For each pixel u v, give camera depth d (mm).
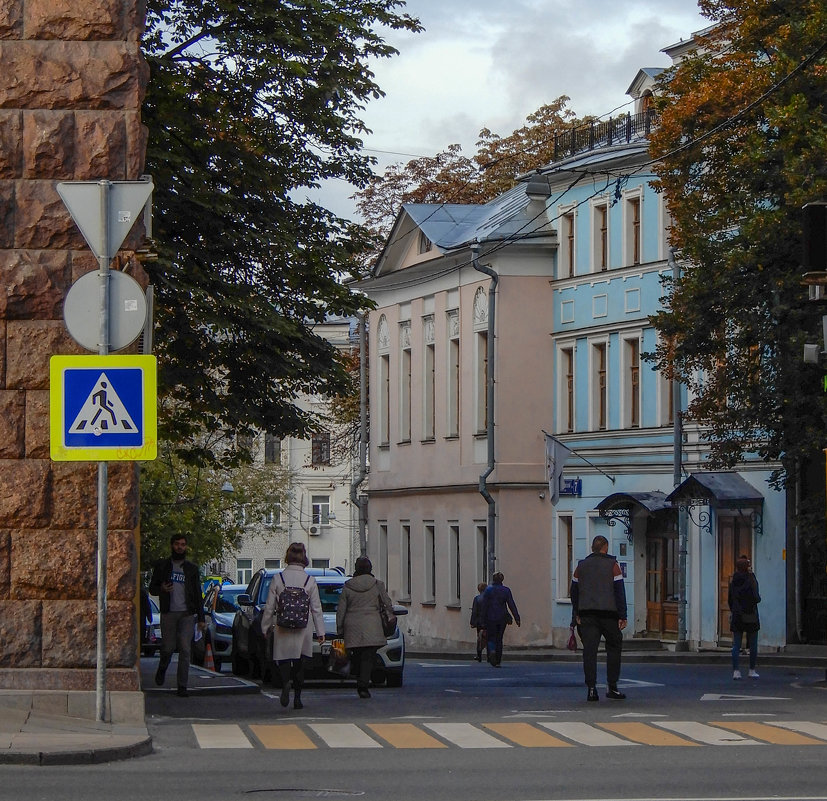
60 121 16141
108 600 15930
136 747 13781
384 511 58188
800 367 27547
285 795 11250
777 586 38688
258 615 27125
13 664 15805
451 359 52594
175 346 26953
